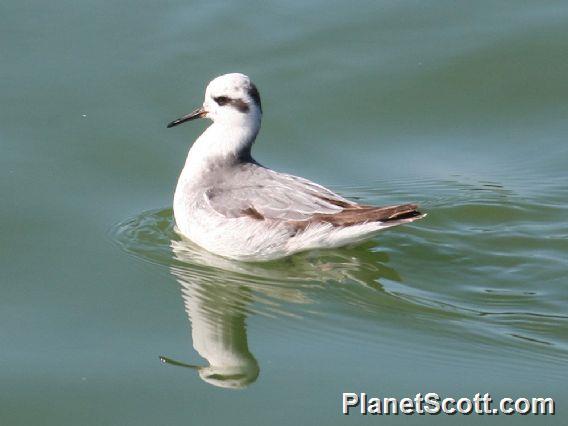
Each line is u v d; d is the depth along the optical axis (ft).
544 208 50.72
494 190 52.65
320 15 65.26
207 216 45.78
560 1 66.23
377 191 53.01
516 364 39.68
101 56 61.31
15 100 57.93
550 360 39.75
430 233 48.60
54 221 49.80
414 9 65.82
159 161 54.95
